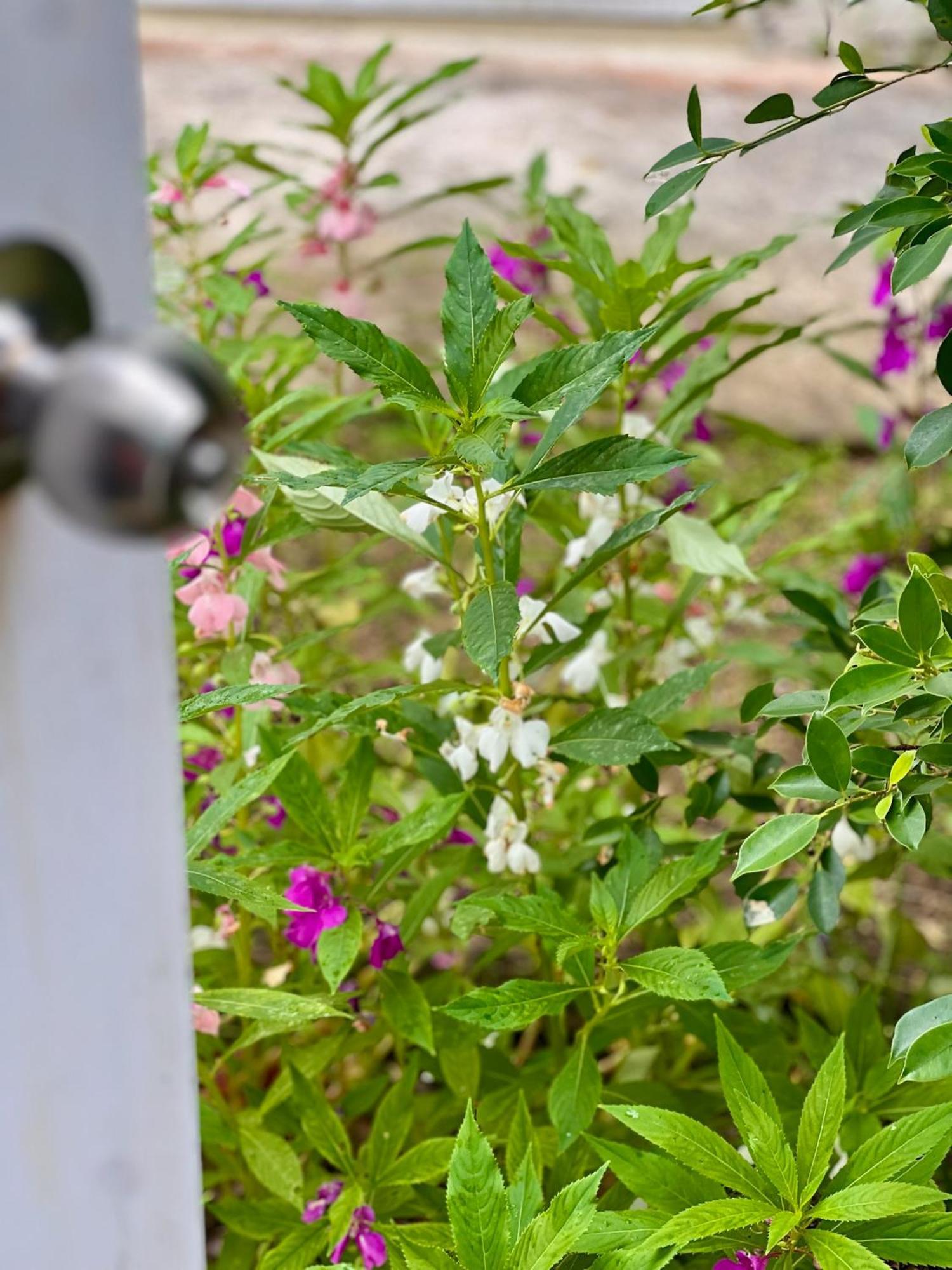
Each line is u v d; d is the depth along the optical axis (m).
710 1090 1.40
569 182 3.47
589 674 1.36
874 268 3.09
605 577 1.45
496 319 1.11
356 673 1.54
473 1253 1.00
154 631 0.80
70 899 0.80
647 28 4.26
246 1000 1.14
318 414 1.35
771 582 1.60
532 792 1.34
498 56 4.19
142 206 0.77
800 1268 1.11
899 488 1.63
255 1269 1.30
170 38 4.13
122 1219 0.84
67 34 0.71
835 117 3.66
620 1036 1.25
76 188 0.73
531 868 1.24
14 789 0.78
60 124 0.72
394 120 3.66
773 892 1.20
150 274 0.78
